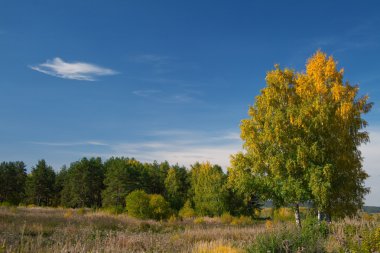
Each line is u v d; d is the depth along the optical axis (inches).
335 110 865.5
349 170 860.6
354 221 549.6
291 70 929.5
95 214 1344.7
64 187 3511.3
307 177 802.2
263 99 911.0
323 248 374.0
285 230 414.9
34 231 674.2
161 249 463.5
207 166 2650.1
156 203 1343.5
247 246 398.6
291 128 846.5
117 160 3668.8
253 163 887.1
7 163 3784.5
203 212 2320.4
